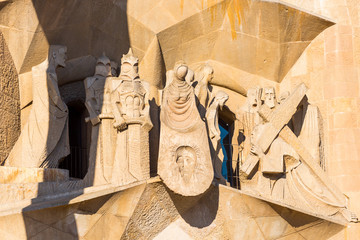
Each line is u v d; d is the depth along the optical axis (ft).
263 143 35.94
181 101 32.71
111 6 36.96
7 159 33.60
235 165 39.04
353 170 39.50
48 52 35.86
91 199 29.32
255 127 36.50
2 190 29.63
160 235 32.91
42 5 34.58
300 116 40.01
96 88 34.68
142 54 39.65
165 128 32.01
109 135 33.73
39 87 34.09
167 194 32.07
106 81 34.47
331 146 40.16
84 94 39.19
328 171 40.01
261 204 33.96
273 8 39.91
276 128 36.40
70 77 38.29
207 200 33.37
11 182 30.89
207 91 37.19
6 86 34.32
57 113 34.22
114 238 31.09
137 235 31.91
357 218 37.04
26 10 34.45
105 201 29.99
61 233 28.84
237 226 33.88
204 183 31.86
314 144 39.24
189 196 32.30
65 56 35.63
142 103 33.60
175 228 33.19
